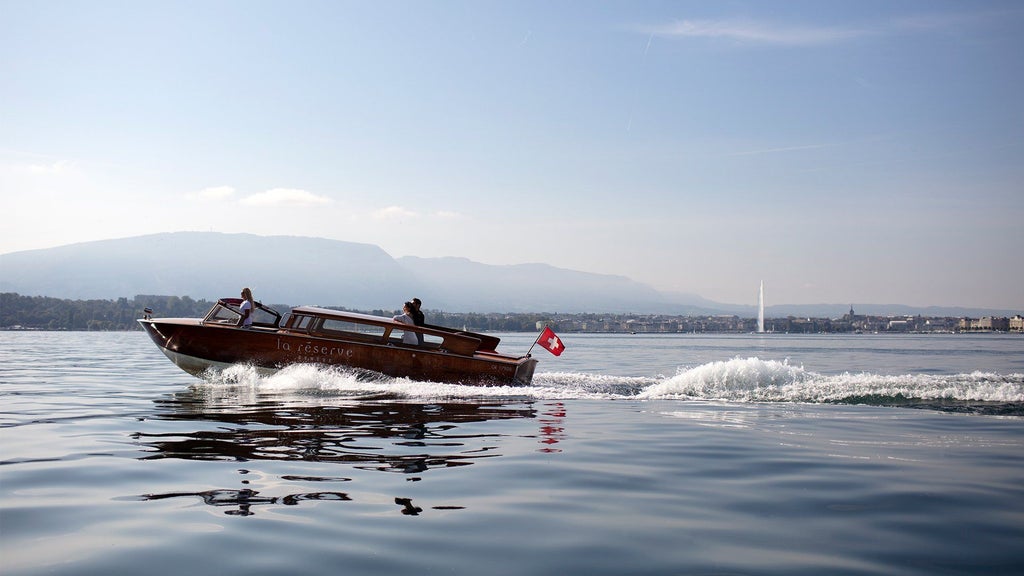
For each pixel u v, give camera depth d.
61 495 5.80
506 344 76.12
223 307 15.48
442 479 6.54
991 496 6.06
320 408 11.50
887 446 8.51
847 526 5.21
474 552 4.59
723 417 11.12
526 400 13.28
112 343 59.06
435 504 5.69
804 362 37.84
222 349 14.95
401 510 5.50
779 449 8.30
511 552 4.59
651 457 7.76
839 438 9.10
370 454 7.62
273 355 14.82
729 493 6.17
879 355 49.88
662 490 6.27
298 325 15.05
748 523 5.27
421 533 4.94
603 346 71.88
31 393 13.90
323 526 5.05
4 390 14.57
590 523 5.24
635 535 4.97
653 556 4.55
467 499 5.86
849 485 6.48
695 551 4.65
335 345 14.77
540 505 5.71
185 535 4.82
